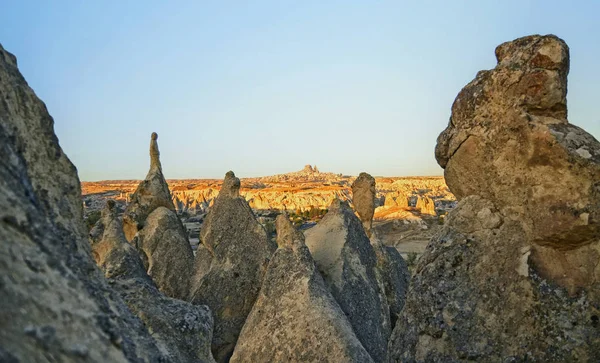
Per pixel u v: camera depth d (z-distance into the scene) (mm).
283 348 6707
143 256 10883
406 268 11703
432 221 46969
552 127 4066
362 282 8508
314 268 7379
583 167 3875
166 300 5500
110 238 6492
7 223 2006
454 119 4812
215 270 9305
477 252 4309
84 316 2166
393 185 129625
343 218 9328
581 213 3863
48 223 2338
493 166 4391
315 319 6691
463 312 4160
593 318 3836
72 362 1938
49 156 2701
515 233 4227
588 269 3922
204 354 5117
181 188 91875
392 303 9648
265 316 7117
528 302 4023
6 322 1760
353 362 6281
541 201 4066
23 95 2646
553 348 3865
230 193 9992
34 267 2035
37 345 1830
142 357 2469
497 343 4012
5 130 2318
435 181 137250
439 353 4148
